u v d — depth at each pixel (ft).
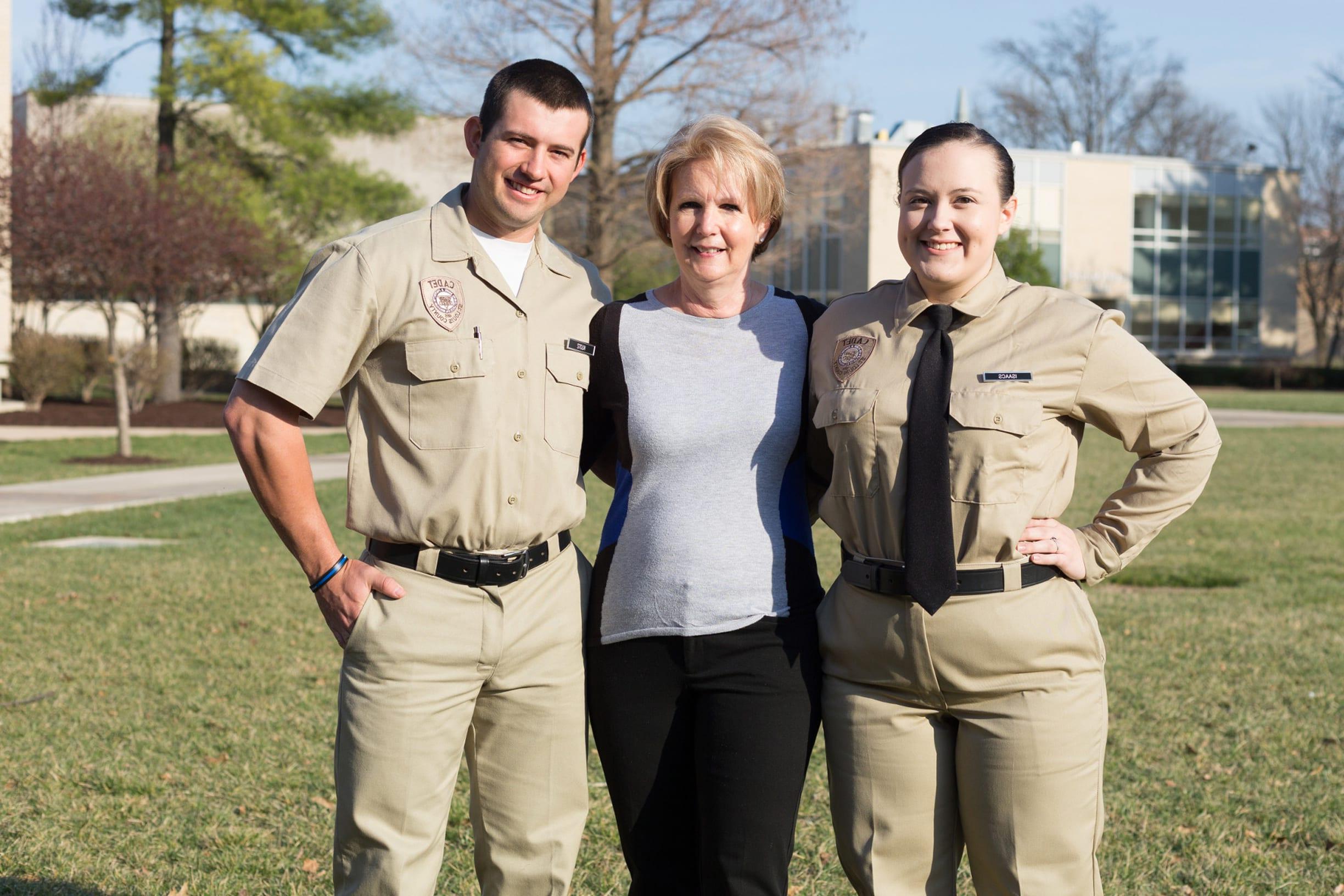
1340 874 12.64
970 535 8.23
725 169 8.91
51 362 76.33
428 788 8.72
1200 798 14.69
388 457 8.75
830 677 8.96
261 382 8.43
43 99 81.46
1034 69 195.83
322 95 83.56
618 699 9.08
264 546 32.24
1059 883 8.36
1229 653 21.54
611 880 12.37
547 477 8.87
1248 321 155.74
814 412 8.84
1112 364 8.33
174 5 79.20
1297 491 46.73
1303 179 163.12
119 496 42.16
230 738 16.38
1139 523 8.61
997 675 8.29
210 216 65.46
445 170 74.33
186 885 12.05
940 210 8.23
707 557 8.82
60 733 16.43
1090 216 148.05
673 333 9.20
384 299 8.59
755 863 8.71
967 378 8.27
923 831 8.71
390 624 8.59
